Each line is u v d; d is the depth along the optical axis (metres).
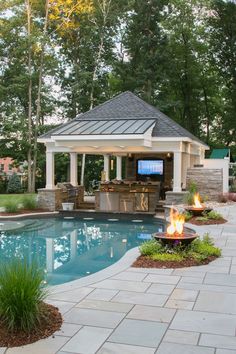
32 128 32.19
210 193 18.31
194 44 36.84
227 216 14.07
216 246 9.09
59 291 5.81
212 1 33.78
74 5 30.11
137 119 19.00
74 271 8.27
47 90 32.62
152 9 33.50
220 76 36.41
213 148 38.84
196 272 6.88
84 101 32.84
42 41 30.12
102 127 17.97
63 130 18.16
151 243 8.33
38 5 31.23
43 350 3.89
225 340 4.14
